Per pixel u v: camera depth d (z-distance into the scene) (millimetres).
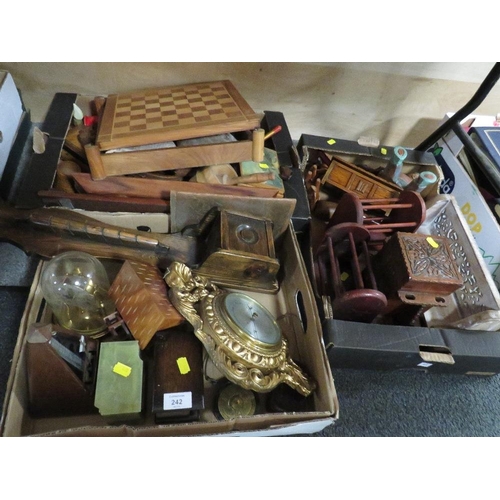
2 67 1181
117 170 972
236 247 1002
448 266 999
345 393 1125
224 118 988
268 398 949
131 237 985
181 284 917
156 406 793
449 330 1016
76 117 1094
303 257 1179
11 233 977
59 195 969
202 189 1038
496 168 1324
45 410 836
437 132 1361
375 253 1247
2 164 1143
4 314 1086
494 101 1523
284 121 1320
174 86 1258
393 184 1342
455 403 1157
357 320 1068
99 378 792
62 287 915
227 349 835
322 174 1397
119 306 908
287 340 1036
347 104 1448
